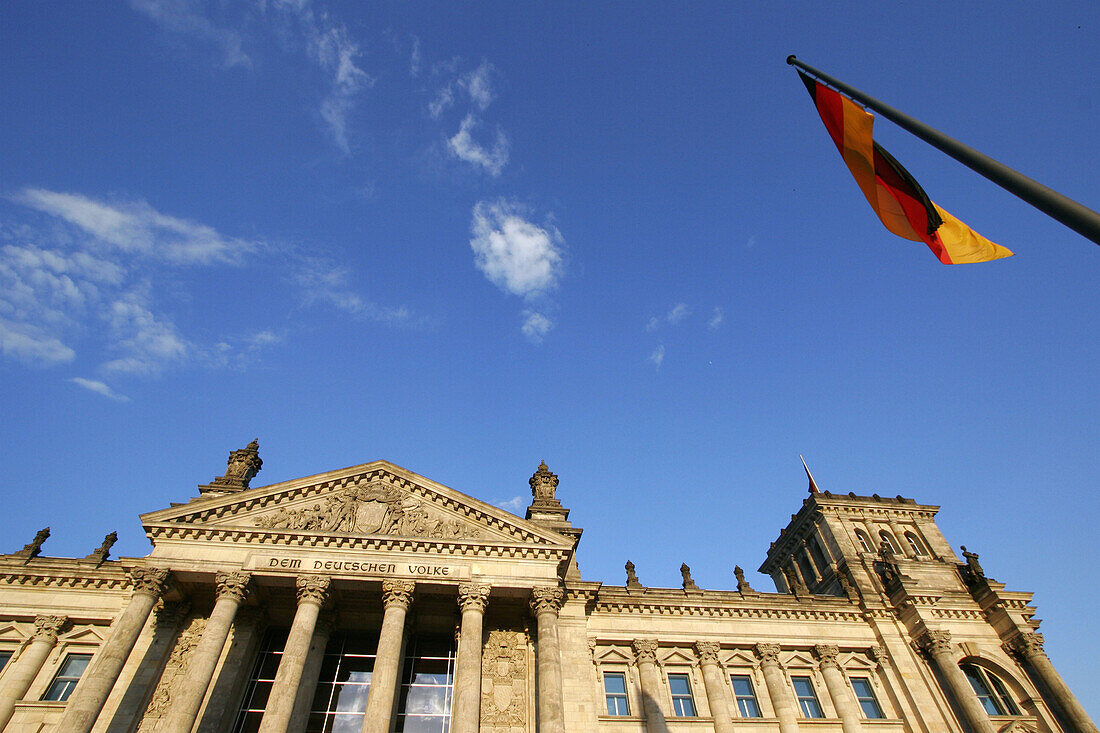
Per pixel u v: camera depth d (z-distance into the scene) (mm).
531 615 61594
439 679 61219
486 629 62188
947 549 83938
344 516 61812
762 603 71000
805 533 90312
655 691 62938
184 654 57406
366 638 63562
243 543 58469
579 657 61562
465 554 60344
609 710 61844
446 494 63812
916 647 70500
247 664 58125
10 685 56469
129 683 55219
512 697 57812
